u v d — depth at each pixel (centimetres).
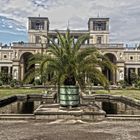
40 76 1938
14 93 3869
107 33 7900
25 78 1920
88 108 1873
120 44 7112
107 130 1242
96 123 1440
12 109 2242
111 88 5725
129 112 2078
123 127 1322
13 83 5931
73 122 1467
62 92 1803
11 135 1122
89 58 1845
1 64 7831
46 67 1812
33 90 4725
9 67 7831
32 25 7781
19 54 7012
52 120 1527
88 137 1092
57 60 1836
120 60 7075
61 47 1866
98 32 7881
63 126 1343
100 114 1559
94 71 1830
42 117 1561
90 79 1875
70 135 1127
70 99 1791
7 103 2814
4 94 3644
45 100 3131
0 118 1531
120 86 6184
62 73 1819
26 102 2972
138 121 1512
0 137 1081
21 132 1187
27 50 7006
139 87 5956
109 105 2691
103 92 4391
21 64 7062
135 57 7869
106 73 6544
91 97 3269
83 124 1407
